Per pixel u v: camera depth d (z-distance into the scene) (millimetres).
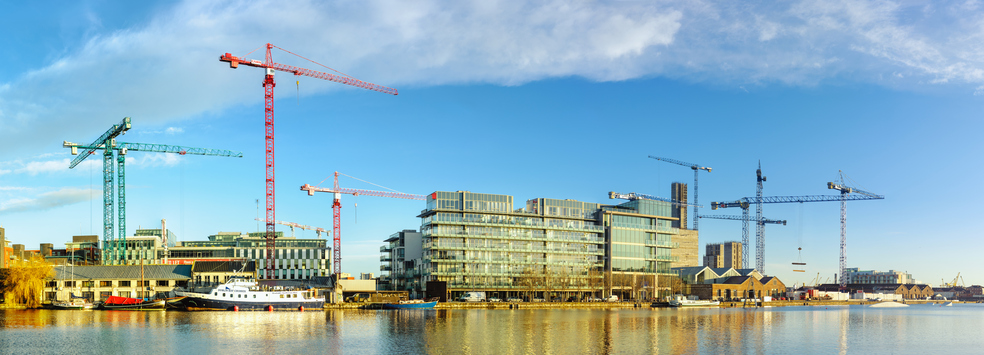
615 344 115250
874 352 114438
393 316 171250
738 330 145500
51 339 116938
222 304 186125
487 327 140625
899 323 182875
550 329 137750
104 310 188500
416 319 161000
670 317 184000
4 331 128875
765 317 196625
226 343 112625
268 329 133625
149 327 136500
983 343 129375
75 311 184375
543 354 102938
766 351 112438
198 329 133125
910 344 126750
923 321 193500
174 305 190500
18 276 194375
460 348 108250
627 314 195375
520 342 115562
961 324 182000
